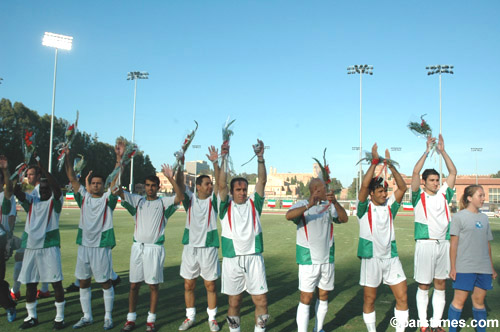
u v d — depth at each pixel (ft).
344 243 41.11
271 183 327.26
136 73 132.16
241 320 16.42
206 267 15.21
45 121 156.25
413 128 16.43
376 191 14.33
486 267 13.80
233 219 13.85
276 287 22.08
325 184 14.02
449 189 15.92
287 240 43.96
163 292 20.86
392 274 14.12
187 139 15.60
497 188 187.21
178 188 15.26
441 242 15.11
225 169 14.29
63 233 48.08
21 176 15.69
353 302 19.15
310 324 15.97
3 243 15.96
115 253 33.63
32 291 15.49
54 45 103.65
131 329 14.97
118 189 15.71
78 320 16.25
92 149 172.35
